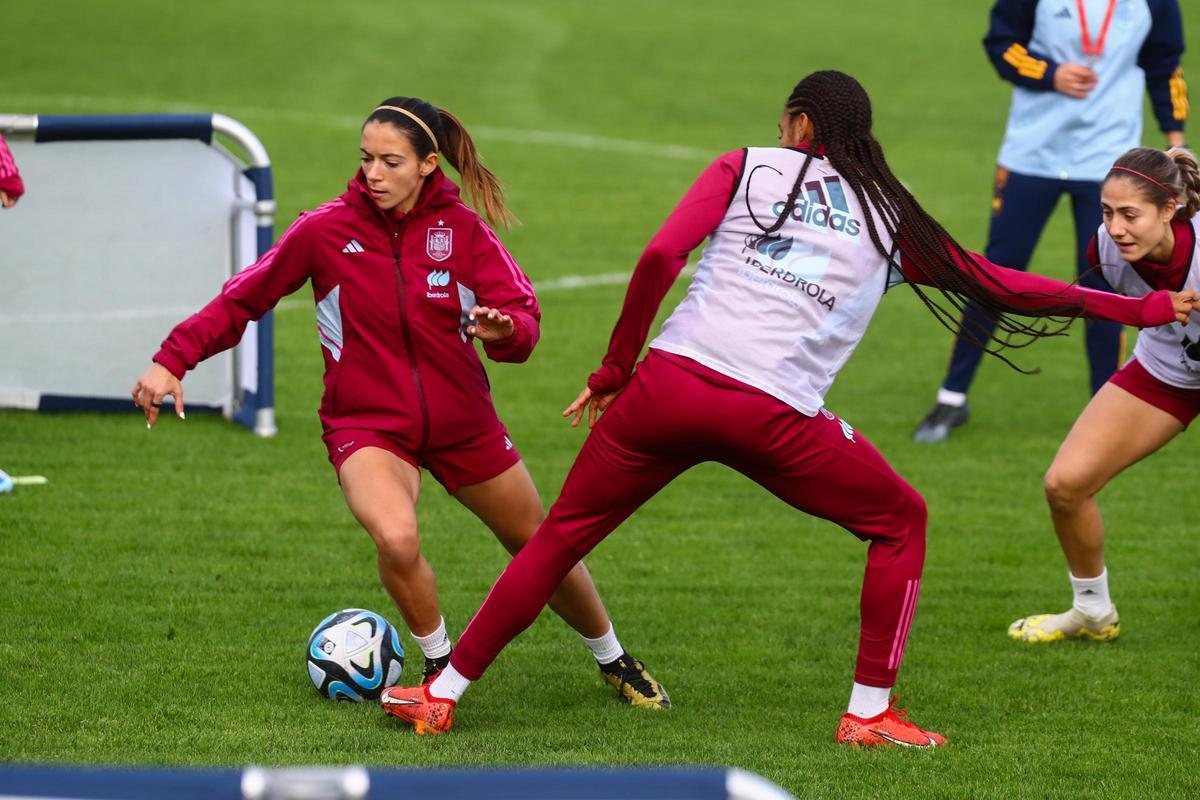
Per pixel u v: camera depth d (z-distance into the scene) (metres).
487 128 59.06
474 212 14.59
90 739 13.83
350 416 14.52
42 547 20.12
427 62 71.19
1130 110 26.67
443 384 14.41
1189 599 20.03
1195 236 14.96
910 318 37.78
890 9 91.19
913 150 57.72
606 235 44.06
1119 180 14.69
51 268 26.59
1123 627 18.91
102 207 26.36
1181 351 16.25
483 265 14.34
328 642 15.25
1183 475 26.23
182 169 26.19
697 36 80.75
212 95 61.69
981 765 13.88
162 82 63.41
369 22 79.75
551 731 14.58
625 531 22.52
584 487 13.75
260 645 16.98
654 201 48.50
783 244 13.33
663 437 13.36
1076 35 26.28
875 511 13.91
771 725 15.11
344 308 14.24
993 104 67.06
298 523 21.83
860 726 14.43
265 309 14.51
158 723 14.40
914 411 29.91
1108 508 24.28
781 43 79.69
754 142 58.91
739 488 25.06
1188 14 84.19
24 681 15.45
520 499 15.06
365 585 19.34
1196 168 14.93
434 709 14.27
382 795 6.29
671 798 6.40
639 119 62.22
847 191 13.55
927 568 21.19
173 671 15.98
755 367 13.19
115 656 16.39
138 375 27.00
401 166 13.77
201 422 27.03
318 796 6.21
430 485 24.30
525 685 16.17
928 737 14.48
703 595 19.73
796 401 13.30
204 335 14.20
